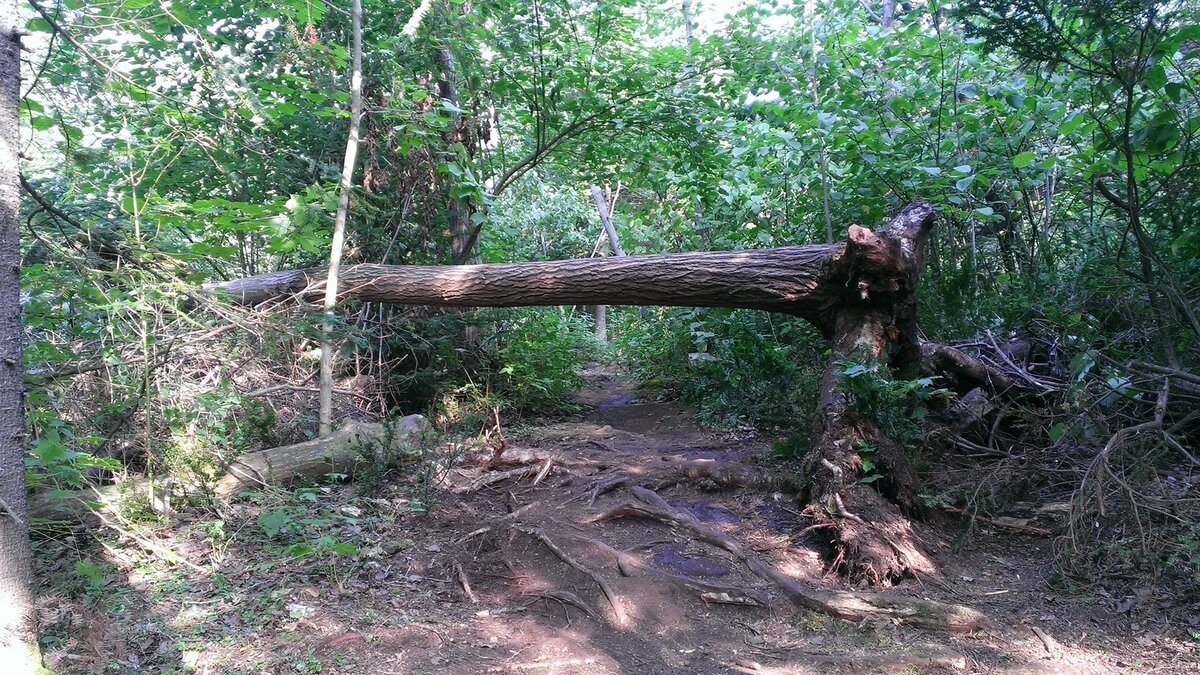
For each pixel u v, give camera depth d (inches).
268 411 228.8
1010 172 271.4
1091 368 194.2
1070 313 212.8
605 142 364.8
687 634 147.4
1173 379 182.7
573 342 381.7
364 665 131.1
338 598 153.6
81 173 207.2
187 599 147.6
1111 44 183.6
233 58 239.3
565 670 132.6
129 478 186.1
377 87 294.2
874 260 190.9
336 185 251.0
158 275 192.5
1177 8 178.2
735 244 339.9
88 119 204.1
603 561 170.2
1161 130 185.9
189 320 193.0
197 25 281.9
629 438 283.7
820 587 160.1
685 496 211.0
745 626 150.3
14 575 107.2
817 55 302.8
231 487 194.5
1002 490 197.2
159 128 255.8
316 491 203.8
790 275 216.5
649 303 248.8
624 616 151.6
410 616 149.6
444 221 327.9
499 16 319.0
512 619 152.4
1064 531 177.6
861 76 293.0
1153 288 192.2
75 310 194.5
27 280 181.3
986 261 305.1
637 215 428.8
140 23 189.3
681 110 333.1
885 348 204.8
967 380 237.3
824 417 193.0
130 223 203.6
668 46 354.9
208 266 318.3
